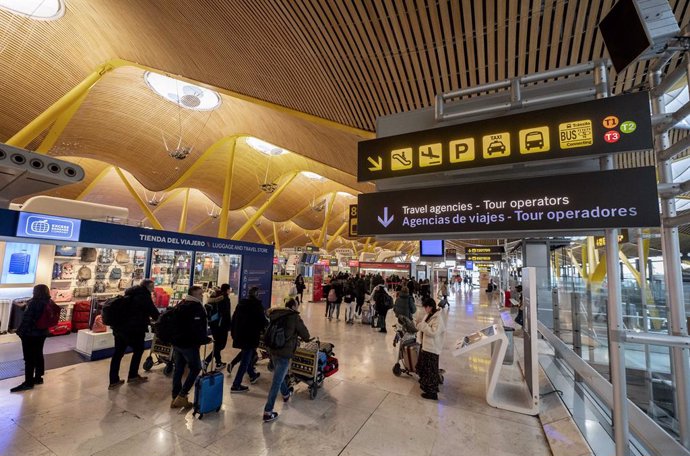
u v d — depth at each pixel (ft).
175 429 11.87
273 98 25.46
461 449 11.12
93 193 89.15
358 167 9.74
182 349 13.67
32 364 15.35
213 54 23.15
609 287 6.81
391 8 13.93
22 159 12.00
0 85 35.83
